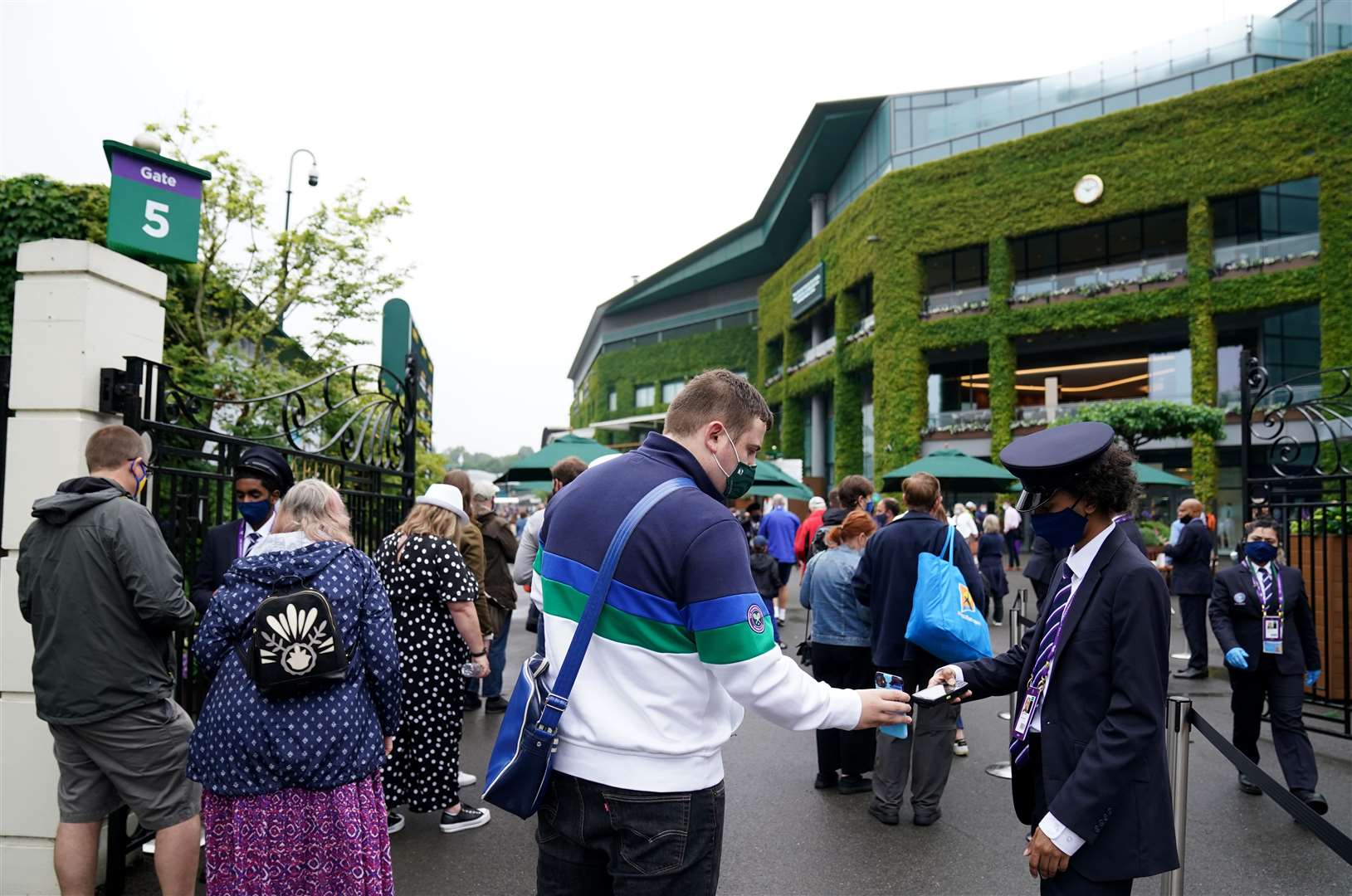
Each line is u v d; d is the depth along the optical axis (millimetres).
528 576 6273
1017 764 2234
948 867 3768
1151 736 1923
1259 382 6715
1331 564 6887
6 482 3355
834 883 3605
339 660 2432
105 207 8430
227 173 10461
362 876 2477
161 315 3855
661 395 62562
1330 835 2174
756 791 4836
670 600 1708
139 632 2830
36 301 3385
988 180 29344
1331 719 5934
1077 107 29625
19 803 3348
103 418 3492
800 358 44219
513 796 1723
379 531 6102
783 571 12031
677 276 58719
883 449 31391
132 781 2846
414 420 6973
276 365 10586
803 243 48625
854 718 1796
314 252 11461
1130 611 1985
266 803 2389
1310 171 23422
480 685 6703
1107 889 1936
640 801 1682
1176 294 25781
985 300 29422
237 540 3844
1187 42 27516
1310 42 26438
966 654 3906
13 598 3373
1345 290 22766
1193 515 8445
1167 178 25797
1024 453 2223
